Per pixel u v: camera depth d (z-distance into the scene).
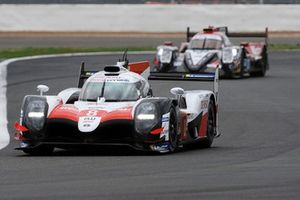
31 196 27.69
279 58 125.56
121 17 161.00
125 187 29.55
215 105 46.44
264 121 57.62
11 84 80.94
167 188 29.36
